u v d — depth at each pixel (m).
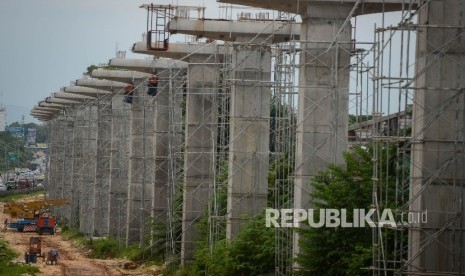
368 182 48.66
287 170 65.38
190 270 75.38
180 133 91.81
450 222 43.09
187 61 81.19
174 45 78.88
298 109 56.16
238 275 61.72
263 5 56.84
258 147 68.50
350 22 54.91
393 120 55.69
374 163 43.94
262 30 66.62
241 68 68.12
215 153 75.00
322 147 55.34
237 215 68.56
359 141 58.81
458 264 43.16
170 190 86.19
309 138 55.38
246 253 61.62
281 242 58.31
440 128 43.56
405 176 47.41
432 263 43.44
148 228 95.00
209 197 76.12
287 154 68.12
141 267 88.19
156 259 90.38
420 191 42.56
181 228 86.75
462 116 43.19
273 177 71.81
